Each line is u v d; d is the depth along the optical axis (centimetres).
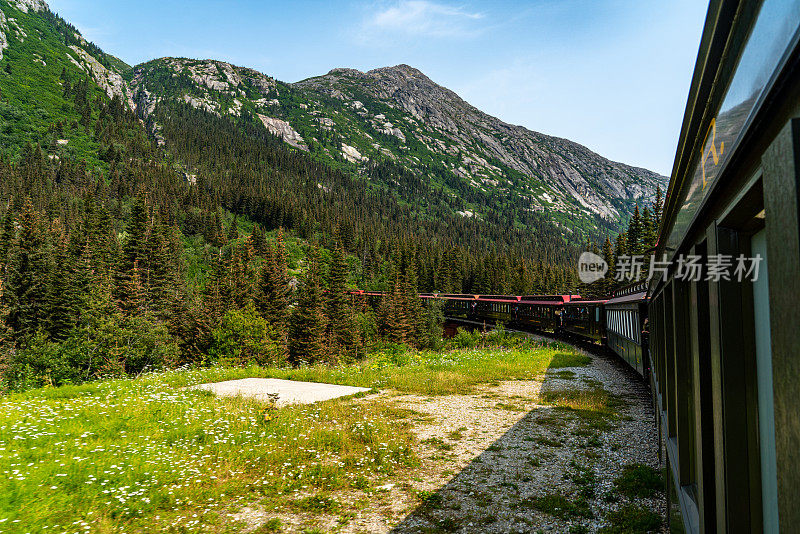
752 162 120
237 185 19088
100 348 3186
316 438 916
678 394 331
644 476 706
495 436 981
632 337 1573
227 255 8425
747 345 158
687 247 277
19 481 589
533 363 2141
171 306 5534
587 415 1162
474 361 2186
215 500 628
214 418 1025
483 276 11062
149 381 1559
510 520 588
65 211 12031
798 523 84
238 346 3584
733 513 156
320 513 604
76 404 1105
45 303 4975
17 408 995
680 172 257
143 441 834
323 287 5684
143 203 6053
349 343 5053
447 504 638
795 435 84
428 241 18038
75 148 19075
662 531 541
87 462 686
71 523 518
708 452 209
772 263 93
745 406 156
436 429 1038
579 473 751
